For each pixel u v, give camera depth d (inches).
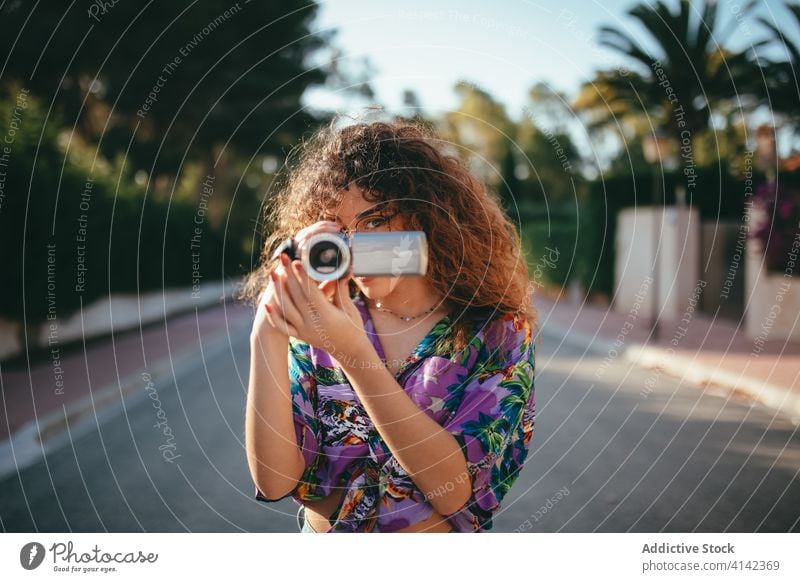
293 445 46.2
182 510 174.9
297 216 52.2
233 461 221.1
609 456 218.2
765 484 186.9
